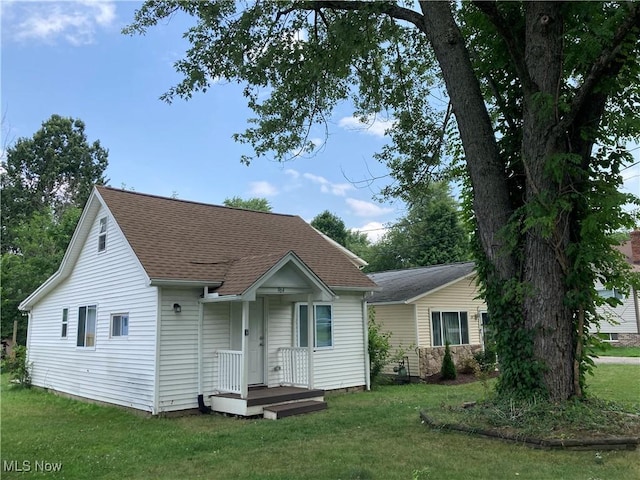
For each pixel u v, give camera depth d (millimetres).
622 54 7094
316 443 7148
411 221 36531
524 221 7406
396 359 16188
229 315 11320
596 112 7832
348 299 13922
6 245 36000
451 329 17641
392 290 18516
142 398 10328
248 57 9836
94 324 12742
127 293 11375
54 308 15258
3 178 37781
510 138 8898
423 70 11781
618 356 21141
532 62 7727
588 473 5250
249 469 5891
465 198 9812
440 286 17156
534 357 7543
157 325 10164
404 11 9188
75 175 41469
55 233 26328
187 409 10344
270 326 12109
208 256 11805
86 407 11602
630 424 6805
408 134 12242
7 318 23516
